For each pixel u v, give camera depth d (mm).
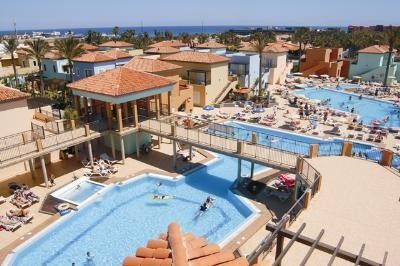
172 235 6344
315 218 15320
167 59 49156
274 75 63750
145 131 29344
